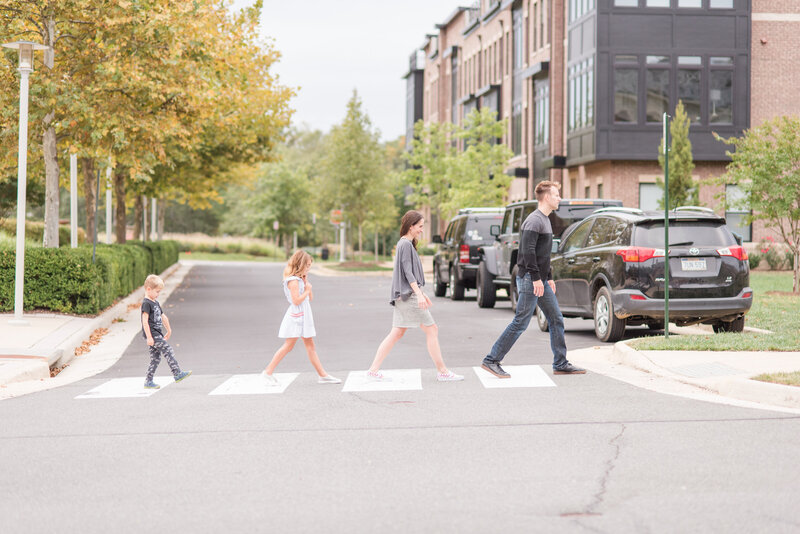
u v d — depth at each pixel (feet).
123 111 67.26
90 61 67.31
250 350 48.47
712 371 34.42
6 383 37.24
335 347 48.88
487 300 74.18
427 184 167.12
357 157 177.47
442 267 90.22
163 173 114.83
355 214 179.52
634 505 18.53
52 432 27.04
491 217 82.79
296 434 26.13
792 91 116.67
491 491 19.79
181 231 339.16
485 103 168.96
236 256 253.65
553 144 130.11
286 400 31.94
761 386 30.27
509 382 34.65
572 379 35.12
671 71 110.42
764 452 22.84
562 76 129.29
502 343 35.58
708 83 110.73
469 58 185.47
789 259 112.57
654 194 112.78
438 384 34.63
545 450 23.52
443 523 17.56
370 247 283.38
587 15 113.19
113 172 104.42
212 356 46.21
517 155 150.71
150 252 110.63
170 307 79.15
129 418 29.09
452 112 201.67
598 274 48.34
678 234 46.24
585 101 114.21
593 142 111.04
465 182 139.54
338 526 17.51
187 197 150.61
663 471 21.17
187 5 67.92
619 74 109.91
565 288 53.11
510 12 153.99
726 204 78.07
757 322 51.16
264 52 105.09
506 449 23.73
